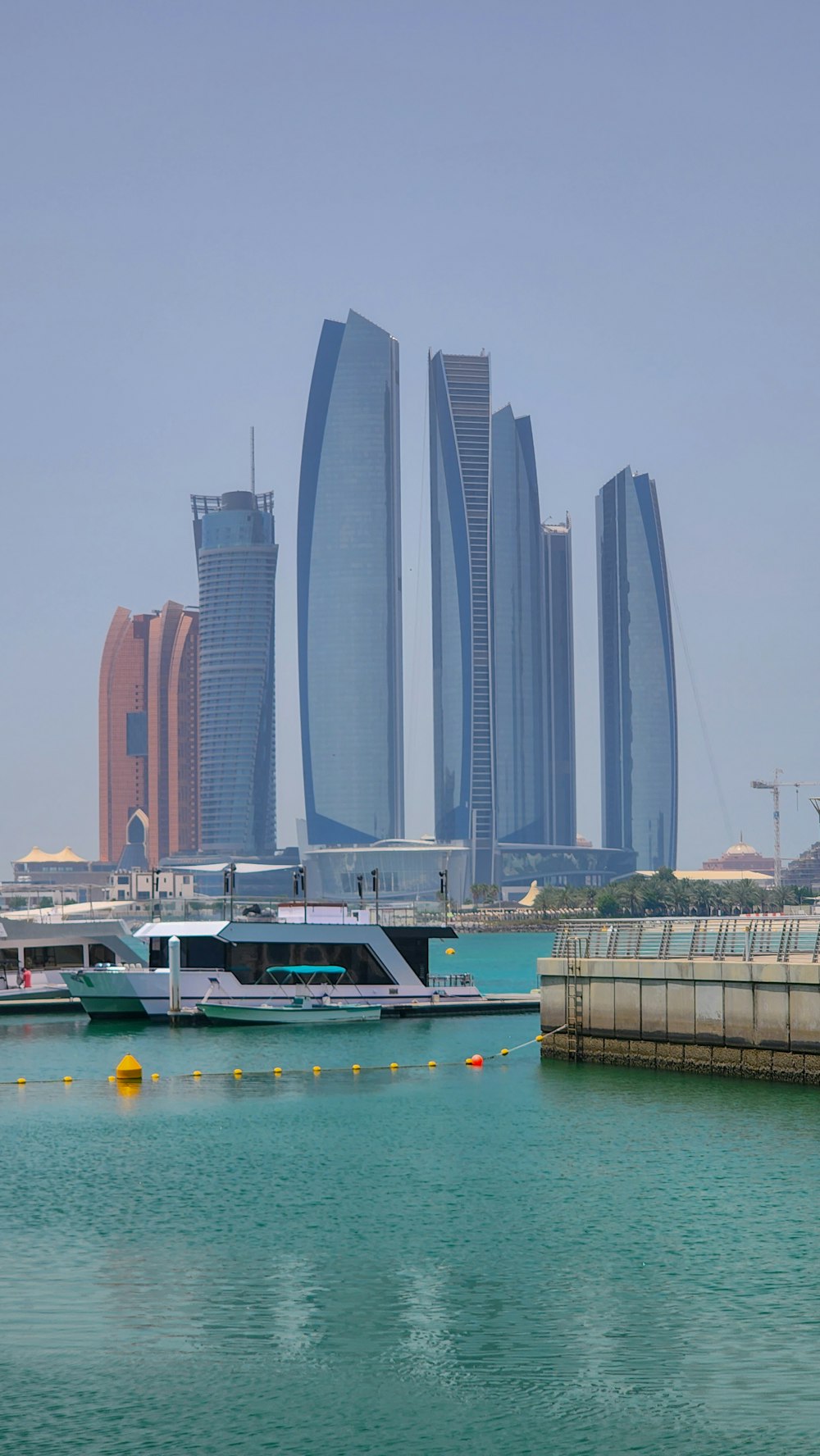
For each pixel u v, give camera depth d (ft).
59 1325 141.28
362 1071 310.45
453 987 442.50
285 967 411.34
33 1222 178.70
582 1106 251.60
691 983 270.05
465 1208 184.14
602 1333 138.21
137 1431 118.42
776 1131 224.53
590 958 308.40
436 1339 137.08
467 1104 260.42
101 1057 338.13
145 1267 159.63
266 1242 169.07
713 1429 117.70
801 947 318.45
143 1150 224.12
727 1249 164.25
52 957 458.50
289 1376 128.88
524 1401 123.44
